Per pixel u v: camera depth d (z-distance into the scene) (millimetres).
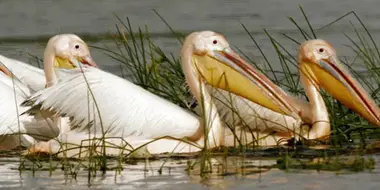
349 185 12531
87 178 13234
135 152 14742
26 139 15750
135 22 29016
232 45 25375
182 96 17406
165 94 17859
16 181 13109
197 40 15633
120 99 14969
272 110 15609
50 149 14766
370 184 12570
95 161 13898
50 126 15648
